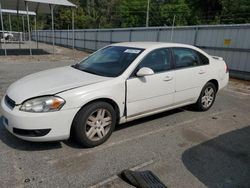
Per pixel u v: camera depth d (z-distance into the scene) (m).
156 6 50.44
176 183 2.84
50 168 3.00
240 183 2.90
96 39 21.53
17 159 3.16
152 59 4.16
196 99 5.14
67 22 52.34
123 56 4.16
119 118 3.81
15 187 2.64
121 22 54.38
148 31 15.05
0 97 5.80
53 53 19.44
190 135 4.16
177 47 4.66
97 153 3.40
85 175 2.90
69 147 3.51
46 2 15.98
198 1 43.03
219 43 10.99
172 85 4.42
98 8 56.28
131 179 2.81
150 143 3.79
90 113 3.39
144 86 3.95
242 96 7.25
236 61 10.43
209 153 3.58
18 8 21.34
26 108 3.09
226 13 37.31
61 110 3.14
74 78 3.67
